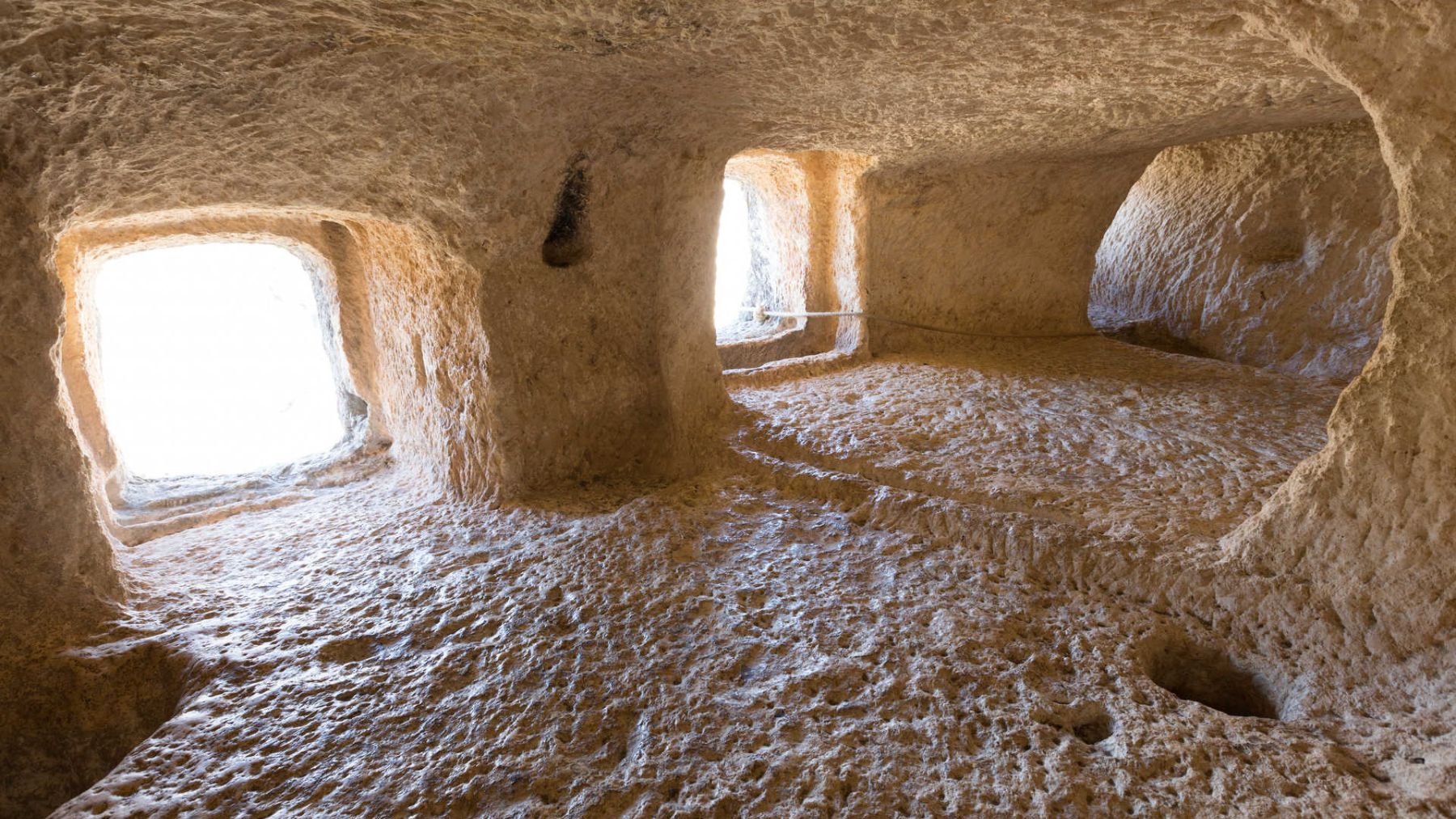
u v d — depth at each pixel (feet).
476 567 6.61
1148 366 11.53
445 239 7.12
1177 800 4.00
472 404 7.94
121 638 5.72
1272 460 7.50
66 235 7.91
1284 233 13.16
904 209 11.74
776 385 10.89
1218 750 4.29
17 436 5.46
